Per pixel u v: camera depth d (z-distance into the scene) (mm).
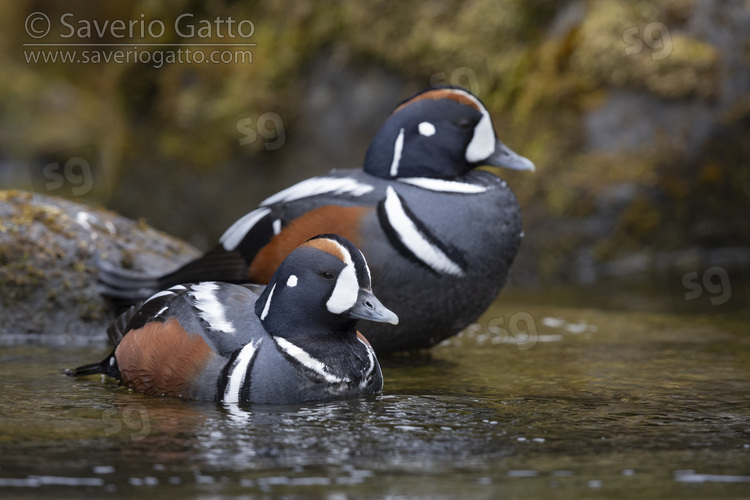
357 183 9828
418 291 9539
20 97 26672
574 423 7152
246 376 7633
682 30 16328
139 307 8719
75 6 27656
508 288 15656
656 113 16422
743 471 5938
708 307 13500
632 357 10125
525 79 16922
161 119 19641
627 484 5672
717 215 16781
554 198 16516
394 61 17750
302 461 6055
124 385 8297
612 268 16562
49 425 6883
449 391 8328
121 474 5762
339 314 7863
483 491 5523
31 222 11375
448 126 9945
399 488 5555
